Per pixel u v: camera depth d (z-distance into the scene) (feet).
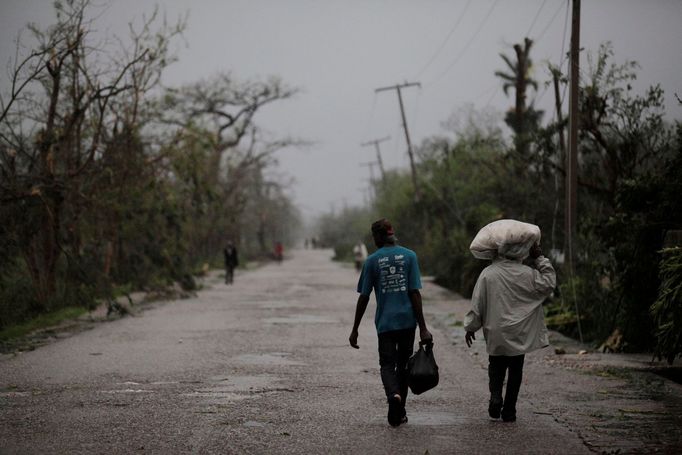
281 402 29.55
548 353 43.78
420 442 23.27
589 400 30.14
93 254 79.05
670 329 32.94
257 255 263.70
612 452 21.89
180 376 35.78
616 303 47.06
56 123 74.64
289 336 52.39
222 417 26.84
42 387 32.81
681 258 33.30
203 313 70.74
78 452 22.08
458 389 32.76
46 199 65.36
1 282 61.31
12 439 23.58
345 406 28.86
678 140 48.55
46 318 62.80
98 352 44.37
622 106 58.95
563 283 56.85
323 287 113.29
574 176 56.80
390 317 25.30
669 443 22.97
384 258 25.71
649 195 44.60
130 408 28.32
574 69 56.34
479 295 25.93
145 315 68.80
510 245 25.90
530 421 26.21
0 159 64.44
